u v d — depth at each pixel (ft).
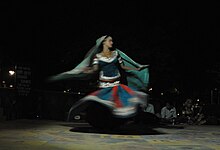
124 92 30.42
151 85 75.15
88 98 29.89
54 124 40.16
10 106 44.24
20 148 20.54
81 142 24.43
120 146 22.95
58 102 56.70
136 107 28.96
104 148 21.86
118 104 29.25
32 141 23.94
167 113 54.03
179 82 79.61
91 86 33.60
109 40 32.30
